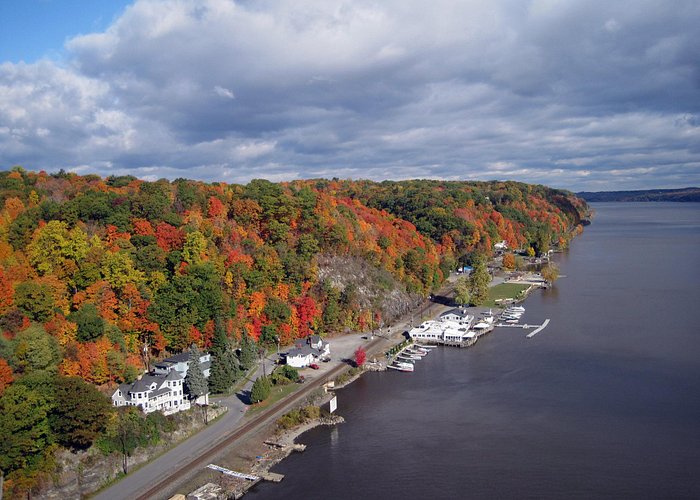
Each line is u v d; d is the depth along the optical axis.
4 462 94.00
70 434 102.38
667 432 118.50
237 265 176.50
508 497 98.19
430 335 196.38
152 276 157.38
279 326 178.00
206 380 134.88
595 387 144.50
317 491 102.12
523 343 186.50
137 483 103.44
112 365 126.25
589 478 102.88
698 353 166.75
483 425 125.75
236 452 114.50
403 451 115.56
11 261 141.12
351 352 179.00
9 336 118.56
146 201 179.50
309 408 132.88
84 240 152.38
